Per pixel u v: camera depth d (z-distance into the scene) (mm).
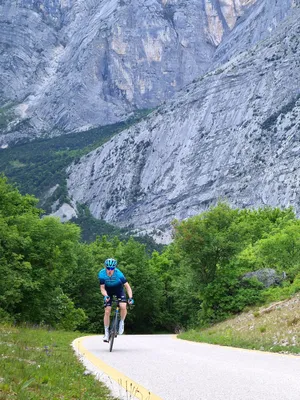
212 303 38500
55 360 10727
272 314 24766
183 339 25203
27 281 36812
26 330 22344
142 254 72875
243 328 23578
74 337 22453
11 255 37188
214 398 6195
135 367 9555
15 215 42250
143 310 71562
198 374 8375
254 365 9711
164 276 76062
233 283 38031
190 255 40562
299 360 10750
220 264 39938
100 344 16844
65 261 43469
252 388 6840
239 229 41312
